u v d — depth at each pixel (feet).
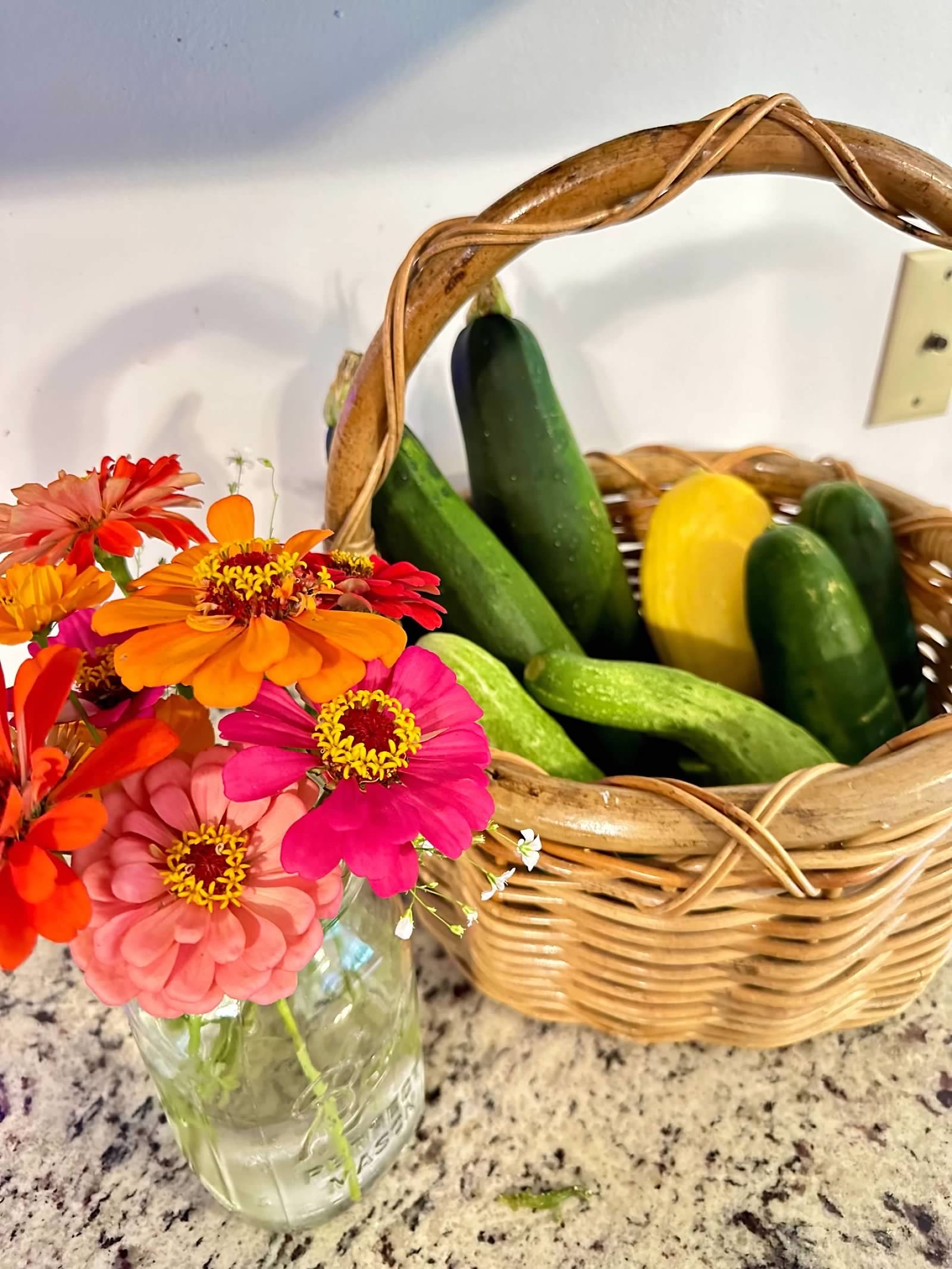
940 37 2.03
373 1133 1.41
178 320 1.98
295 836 0.83
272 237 1.94
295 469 2.23
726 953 1.40
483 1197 1.49
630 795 1.25
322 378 2.12
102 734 1.02
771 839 1.18
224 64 1.75
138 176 1.82
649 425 2.44
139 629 0.92
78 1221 1.47
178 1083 1.20
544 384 1.89
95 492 1.08
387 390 1.37
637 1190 1.49
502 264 1.35
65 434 2.05
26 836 0.78
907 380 2.50
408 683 1.01
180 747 1.00
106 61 1.70
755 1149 1.54
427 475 1.88
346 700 0.93
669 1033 1.62
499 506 1.94
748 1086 1.63
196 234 1.90
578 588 2.00
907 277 2.33
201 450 2.14
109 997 0.86
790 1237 1.43
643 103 2.00
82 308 1.92
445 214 2.01
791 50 2.00
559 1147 1.55
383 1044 1.33
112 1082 1.68
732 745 1.62
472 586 1.83
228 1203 1.41
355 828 0.84
